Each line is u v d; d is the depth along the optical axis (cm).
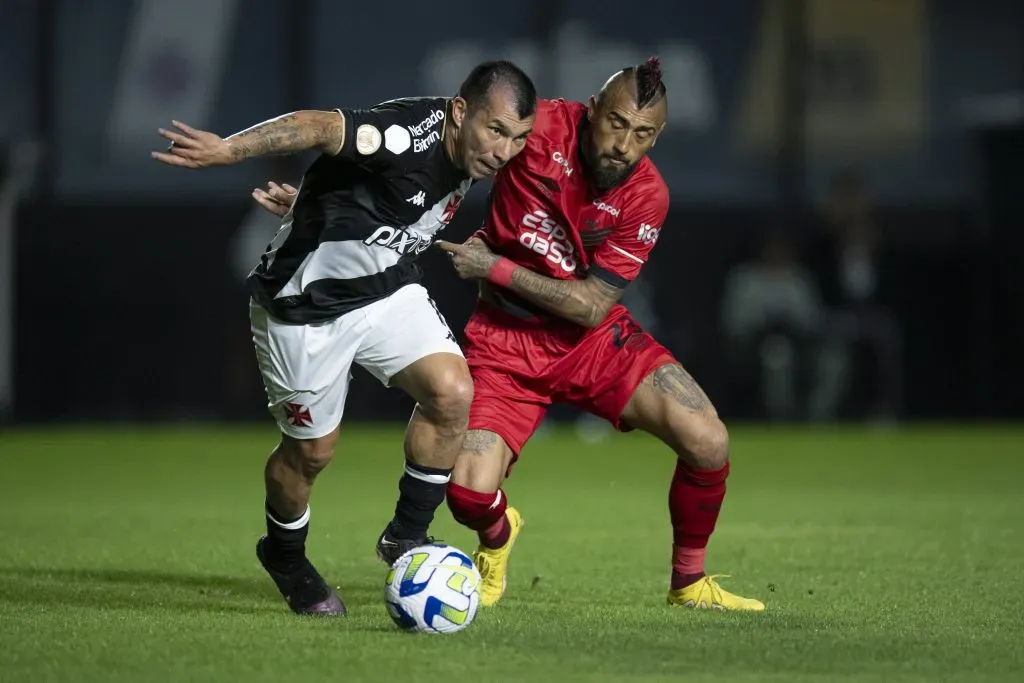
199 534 2883
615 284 2083
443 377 1836
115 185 6256
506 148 1825
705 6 6706
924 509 3388
